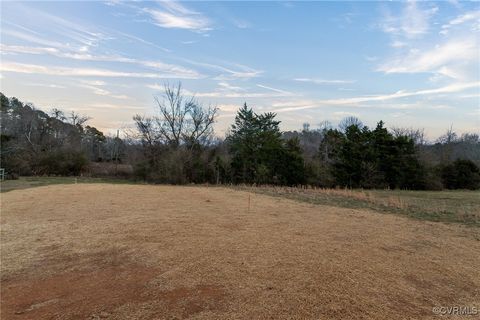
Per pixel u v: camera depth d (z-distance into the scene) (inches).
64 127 1990.7
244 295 159.9
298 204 519.2
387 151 1286.9
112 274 194.2
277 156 1268.5
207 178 1254.3
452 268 204.7
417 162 1279.5
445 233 311.7
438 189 1253.1
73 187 834.8
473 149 1903.3
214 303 152.2
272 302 152.2
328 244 253.1
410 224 356.2
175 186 984.9
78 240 272.5
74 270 203.2
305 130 2586.1
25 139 1739.7
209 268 197.8
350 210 459.8
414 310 147.7
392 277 186.1
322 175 1277.1
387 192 976.3
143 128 1352.1
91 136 2249.0
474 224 367.2
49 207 458.0
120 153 1909.4
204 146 1385.3
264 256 219.8
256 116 1382.9
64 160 1514.5
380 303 153.1
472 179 1320.1
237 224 331.0
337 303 151.6
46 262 219.1
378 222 361.1
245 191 773.9
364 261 211.9
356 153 1262.3
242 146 1309.1
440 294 165.9
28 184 981.8
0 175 1208.8
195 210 430.3
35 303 158.4
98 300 159.2
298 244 251.4
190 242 257.8
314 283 173.8
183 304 151.9
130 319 139.2
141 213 402.6
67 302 158.1
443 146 1754.4
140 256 225.3
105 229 310.3
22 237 285.6
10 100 2021.4
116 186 895.7
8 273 199.6
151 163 1288.1
